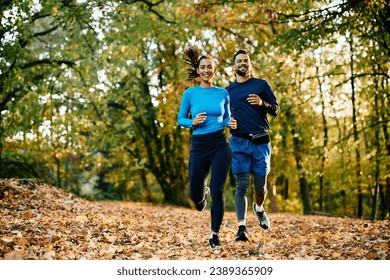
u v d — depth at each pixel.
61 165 31.08
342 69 16.94
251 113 6.65
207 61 6.10
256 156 6.67
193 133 6.13
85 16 11.97
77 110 17.11
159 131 25.03
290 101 15.81
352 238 6.95
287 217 13.08
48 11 14.07
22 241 5.53
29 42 14.15
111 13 12.25
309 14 11.03
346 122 23.86
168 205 24.08
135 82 21.66
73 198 12.06
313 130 19.53
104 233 7.07
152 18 16.55
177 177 27.02
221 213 6.14
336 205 34.19
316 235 7.29
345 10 10.24
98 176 33.19
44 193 11.15
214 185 6.04
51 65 15.50
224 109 6.21
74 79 16.61
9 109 14.22
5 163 20.14
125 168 29.84
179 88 19.44
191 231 8.59
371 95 16.31
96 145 20.14
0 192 10.14
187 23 15.08
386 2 9.94
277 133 17.80
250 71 7.11
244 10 14.61
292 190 35.78
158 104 23.44
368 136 24.52
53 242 5.91
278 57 15.12
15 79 12.86
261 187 6.78
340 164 23.72
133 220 9.35
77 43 15.95
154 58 21.70
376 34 12.63
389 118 17.16
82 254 5.55
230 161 6.14
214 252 5.99
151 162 27.09
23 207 9.14
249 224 10.07
